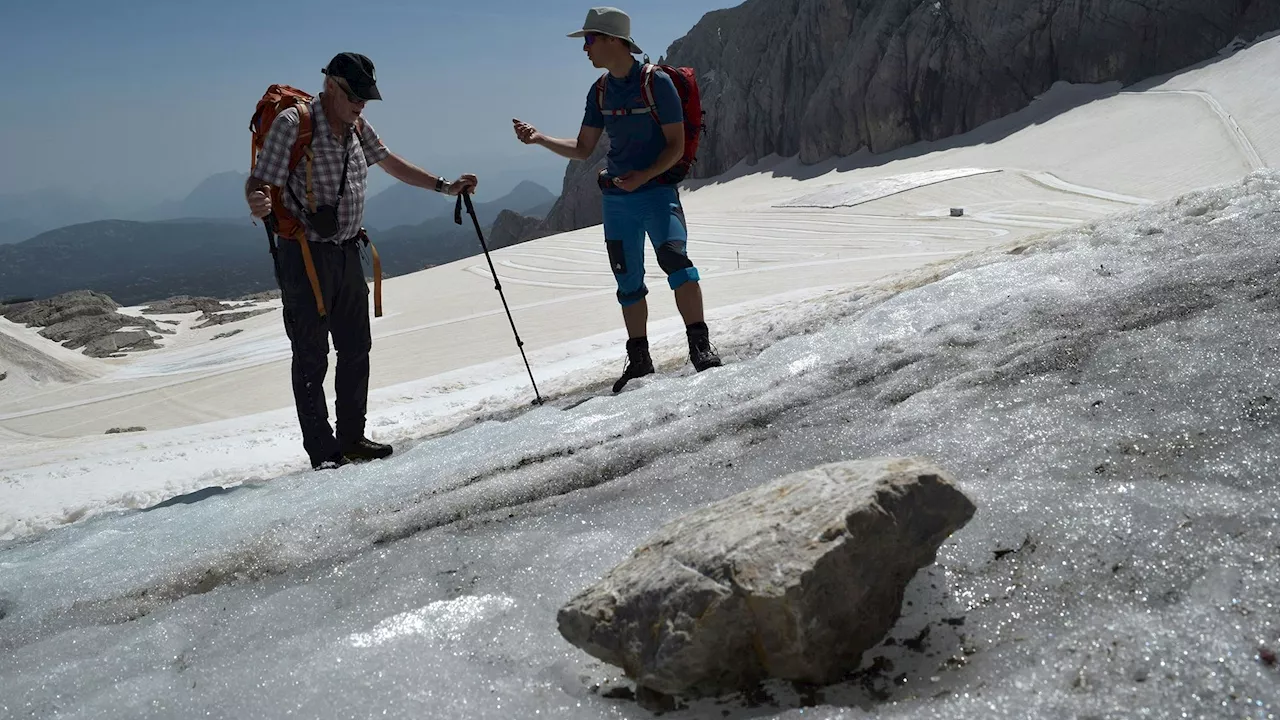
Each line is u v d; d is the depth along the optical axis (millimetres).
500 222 177125
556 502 4039
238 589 3863
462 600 3221
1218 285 4172
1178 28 106688
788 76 143750
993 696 2176
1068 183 87812
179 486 8633
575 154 7406
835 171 128250
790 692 2373
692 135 7004
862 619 2465
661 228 6969
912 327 5156
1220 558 2479
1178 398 3420
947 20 121812
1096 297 4555
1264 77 92438
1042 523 2848
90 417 50094
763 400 4613
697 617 2361
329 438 6961
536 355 28031
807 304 8438
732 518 2641
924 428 3812
